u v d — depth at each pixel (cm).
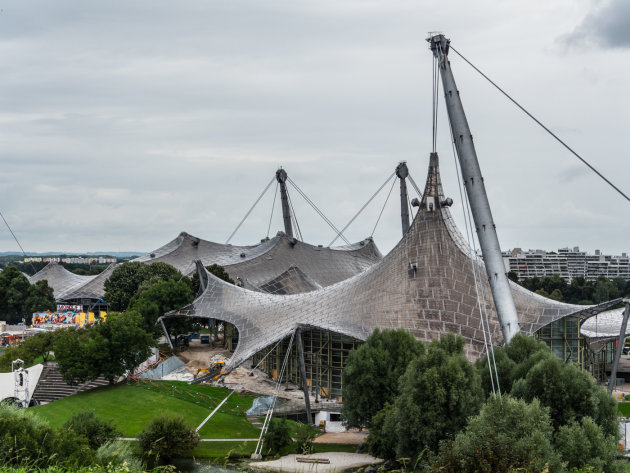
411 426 5978
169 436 6706
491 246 8912
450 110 9206
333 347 9500
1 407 5325
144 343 9725
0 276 18388
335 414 8506
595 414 5872
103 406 8700
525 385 6169
